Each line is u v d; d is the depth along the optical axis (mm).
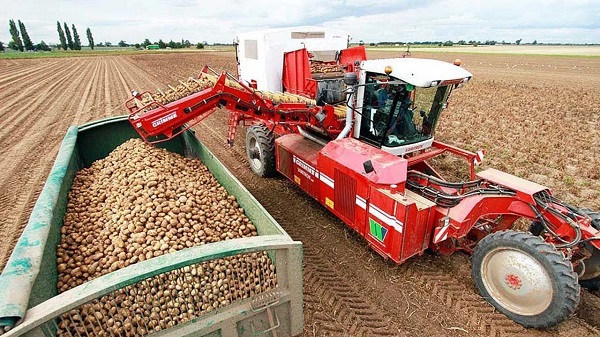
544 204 3789
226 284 2717
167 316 2520
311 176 5445
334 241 5105
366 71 4754
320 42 8172
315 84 6746
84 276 2977
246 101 5027
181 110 4590
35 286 2215
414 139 5086
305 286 4211
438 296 4047
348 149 4688
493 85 20500
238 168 7750
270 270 2709
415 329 3615
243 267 2869
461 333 3566
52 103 15188
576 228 3537
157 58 47906
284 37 7758
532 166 7680
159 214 3463
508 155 8312
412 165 5535
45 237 2523
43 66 37469
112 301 2521
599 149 8727
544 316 3379
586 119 11891
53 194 3250
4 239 5062
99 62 42688
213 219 3709
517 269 3506
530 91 18078
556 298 3227
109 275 2043
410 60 4836
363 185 4254
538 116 12297
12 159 8266
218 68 30953
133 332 2445
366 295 4074
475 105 14398
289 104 5332
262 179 7152
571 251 3639
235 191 4102
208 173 5012
